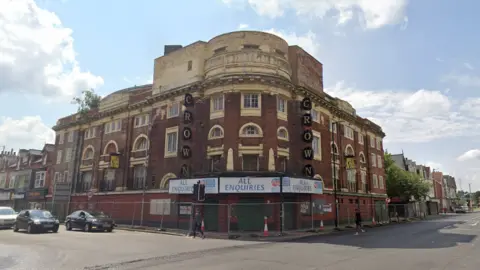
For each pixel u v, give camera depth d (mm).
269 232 22766
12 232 22562
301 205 26875
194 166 27172
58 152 44375
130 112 34781
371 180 42469
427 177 80188
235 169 24547
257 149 24969
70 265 10484
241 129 25281
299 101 29406
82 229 25438
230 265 10219
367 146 43469
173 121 30156
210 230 24344
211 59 27828
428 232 23766
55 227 22828
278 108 26781
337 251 13578
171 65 32094
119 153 34500
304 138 28547
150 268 9883
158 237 20438
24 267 10133
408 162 75188
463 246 15297
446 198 94188
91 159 38281
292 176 24172
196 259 11578
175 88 30312
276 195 24234
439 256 12078
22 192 49031
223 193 23656
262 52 26594
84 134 40875
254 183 23531
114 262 11031
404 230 26250
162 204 28562
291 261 10938
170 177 28969
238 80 25750
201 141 27156
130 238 19484
